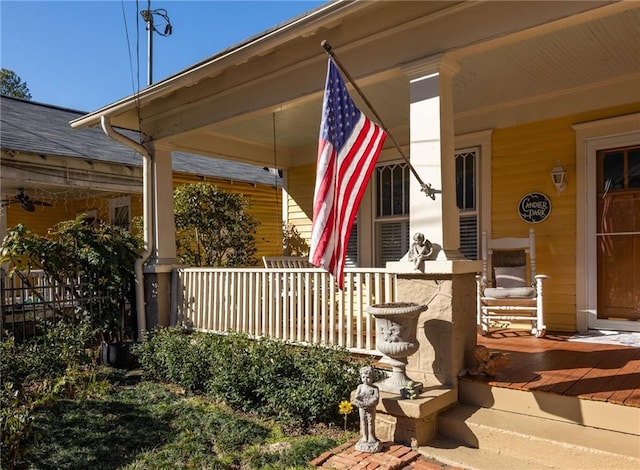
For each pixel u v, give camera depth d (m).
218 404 4.41
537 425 3.11
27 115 10.98
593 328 5.34
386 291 4.20
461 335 3.66
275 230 12.63
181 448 3.43
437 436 3.37
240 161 7.99
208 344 4.83
